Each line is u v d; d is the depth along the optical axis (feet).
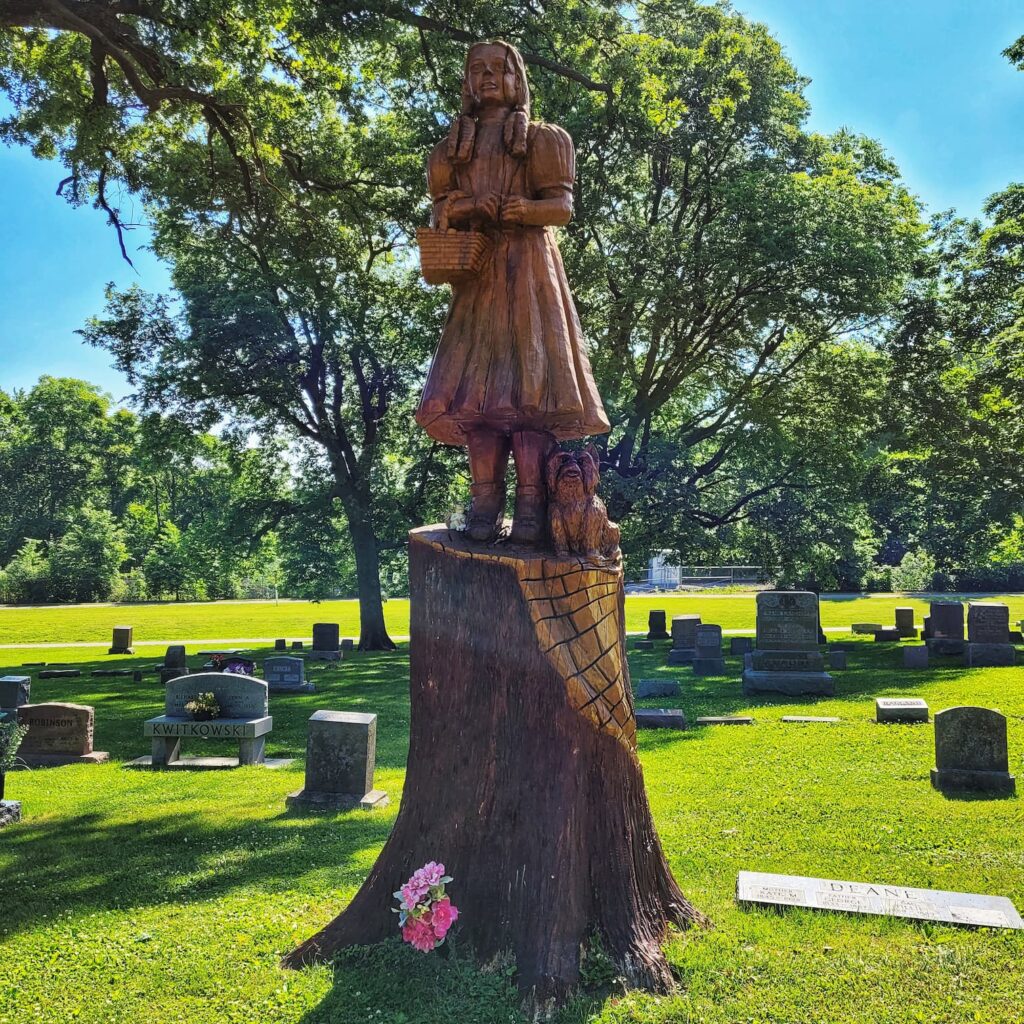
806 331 81.61
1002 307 82.64
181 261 94.02
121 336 91.04
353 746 35.58
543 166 17.39
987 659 70.03
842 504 100.12
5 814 33.35
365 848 28.27
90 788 39.60
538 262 17.70
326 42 49.49
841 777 35.86
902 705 47.83
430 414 17.52
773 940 18.79
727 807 31.50
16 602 202.18
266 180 52.80
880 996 16.35
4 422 258.98
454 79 53.52
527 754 16.76
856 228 75.51
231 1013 15.70
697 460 108.27
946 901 21.25
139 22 50.39
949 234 84.43
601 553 17.63
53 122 50.34
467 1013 14.93
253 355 89.71
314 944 17.76
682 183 90.53
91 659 101.60
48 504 251.19
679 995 15.94
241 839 29.94
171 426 95.04
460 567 17.20
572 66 55.31
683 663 79.20
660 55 59.16
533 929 16.06
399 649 104.68
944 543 132.98
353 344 92.84
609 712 17.33
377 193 63.31
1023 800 31.96
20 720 46.19
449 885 16.63
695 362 85.92
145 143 57.26
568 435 18.63
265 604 197.77
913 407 85.30
